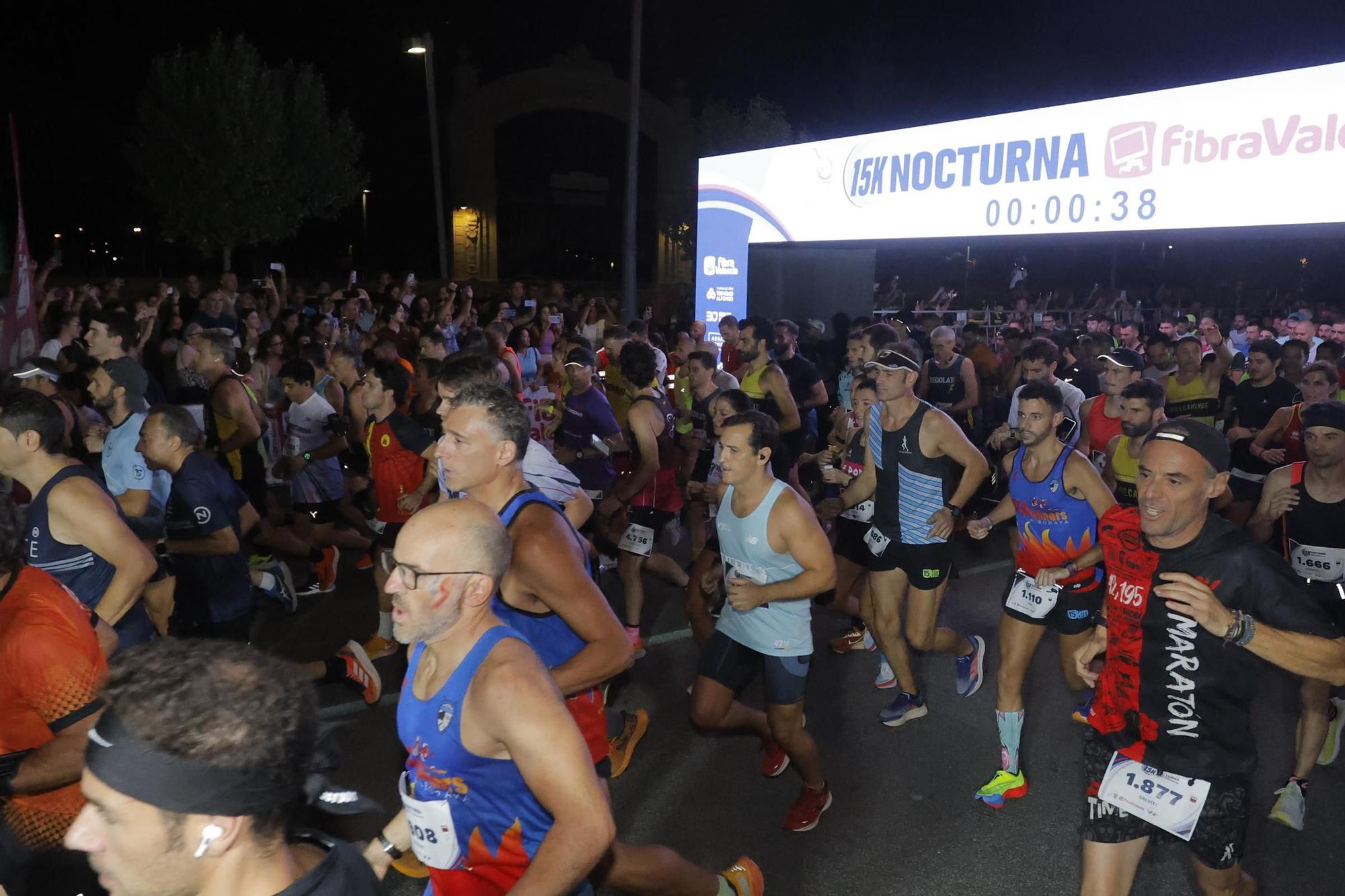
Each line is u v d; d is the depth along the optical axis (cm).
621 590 758
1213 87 819
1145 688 288
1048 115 944
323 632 660
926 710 535
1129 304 2605
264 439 862
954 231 1045
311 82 2673
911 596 517
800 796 425
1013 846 413
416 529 204
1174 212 852
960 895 379
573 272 4072
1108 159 896
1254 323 1981
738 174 1352
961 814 439
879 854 407
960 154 1030
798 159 1245
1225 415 896
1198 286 2905
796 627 400
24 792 241
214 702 128
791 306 1424
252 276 3269
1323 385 670
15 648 239
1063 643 478
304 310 1739
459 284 2733
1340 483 445
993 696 571
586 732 301
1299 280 2875
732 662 412
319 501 727
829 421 1162
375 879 155
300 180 2667
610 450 699
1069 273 3191
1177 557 280
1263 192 791
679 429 832
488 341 977
